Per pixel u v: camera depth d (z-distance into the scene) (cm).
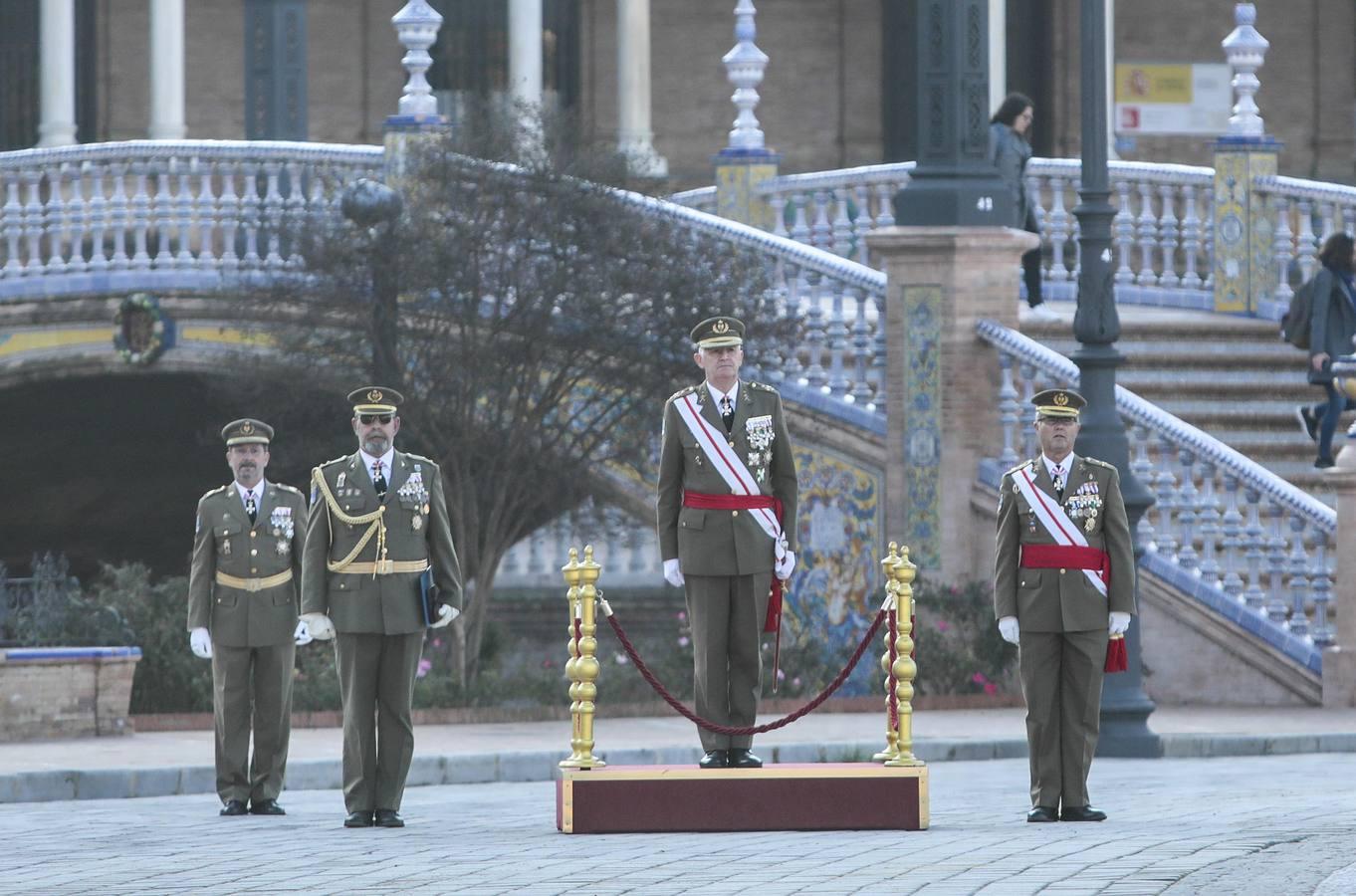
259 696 4738
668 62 13562
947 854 3456
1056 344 7969
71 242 8419
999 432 7306
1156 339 8144
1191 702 6875
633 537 7669
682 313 6900
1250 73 8575
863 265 8169
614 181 7056
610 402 7019
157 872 3478
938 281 7294
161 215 8250
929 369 7306
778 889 3088
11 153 8412
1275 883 3002
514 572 8675
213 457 9938
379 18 13375
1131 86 13300
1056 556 4175
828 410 7488
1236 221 8494
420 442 7050
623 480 7475
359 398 4431
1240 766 5488
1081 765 4159
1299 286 8156
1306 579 6838
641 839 3834
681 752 5731
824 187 8606
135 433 9638
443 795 5134
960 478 7281
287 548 4788
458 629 6850
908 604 4053
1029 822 4125
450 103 13425
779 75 13575
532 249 6925
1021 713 6669
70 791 5197
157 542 10606
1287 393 7988
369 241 6862
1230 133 8538
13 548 10456
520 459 7031
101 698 6138
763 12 13550
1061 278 8762
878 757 4066
